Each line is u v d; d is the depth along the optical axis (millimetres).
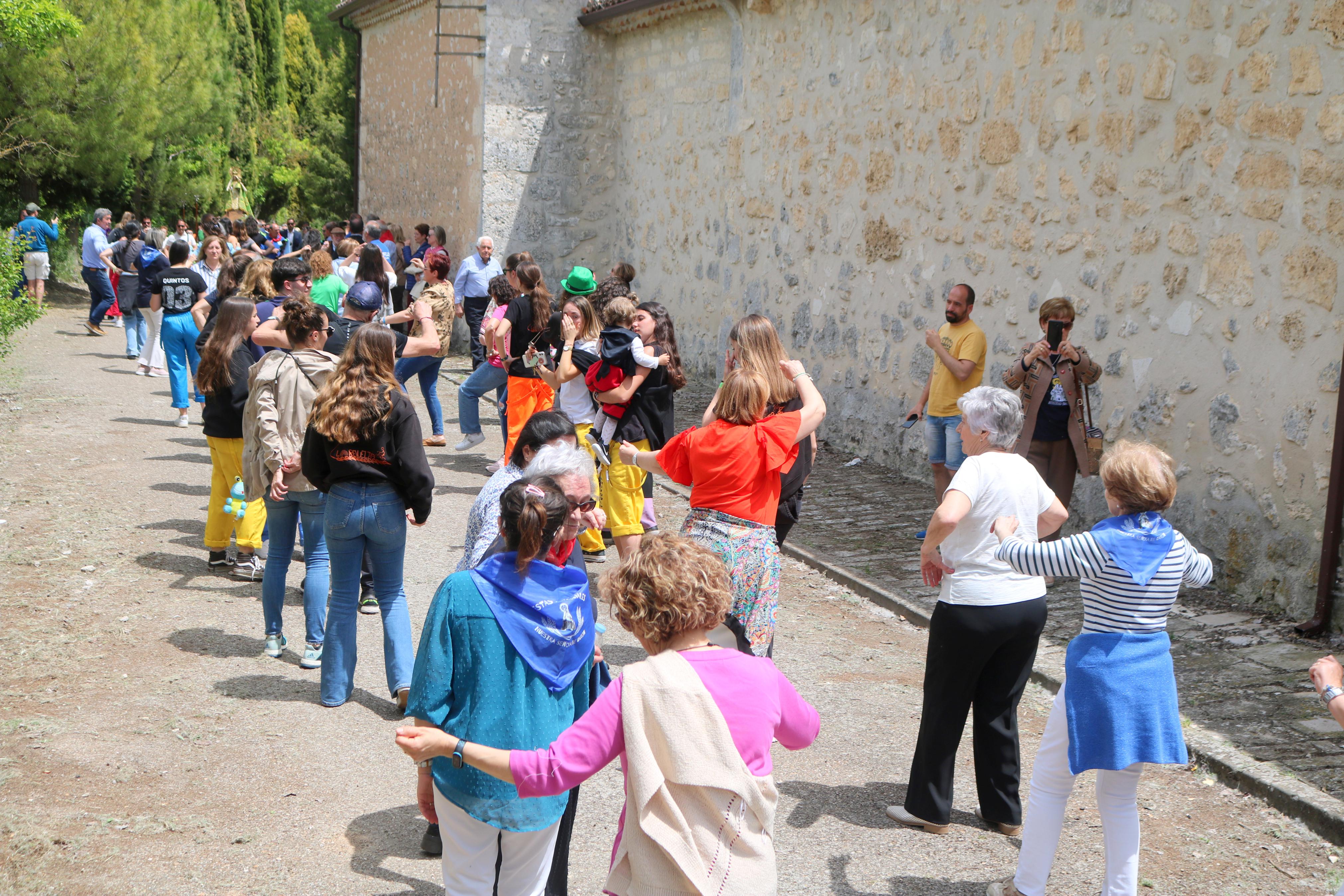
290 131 39219
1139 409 7457
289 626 5891
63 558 6730
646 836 2289
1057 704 3400
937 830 4000
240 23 35469
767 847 2328
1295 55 6254
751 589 4340
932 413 8156
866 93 10648
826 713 5078
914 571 7270
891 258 10352
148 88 20734
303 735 4617
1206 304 6906
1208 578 3359
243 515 6508
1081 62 7922
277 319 6898
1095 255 7859
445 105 18062
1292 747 4613
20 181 22312
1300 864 3797
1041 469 6781
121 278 15602
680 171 14883
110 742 4453
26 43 18188
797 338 12078
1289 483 6301
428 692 2791
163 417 11117
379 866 3666
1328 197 6062
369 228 14484
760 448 4320
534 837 2928
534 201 16812
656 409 6441
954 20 9305
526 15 16375
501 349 8227
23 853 3605
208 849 3715
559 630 2873
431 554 7297
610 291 7516
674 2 14133
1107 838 3277
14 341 15219
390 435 4633
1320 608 5949
